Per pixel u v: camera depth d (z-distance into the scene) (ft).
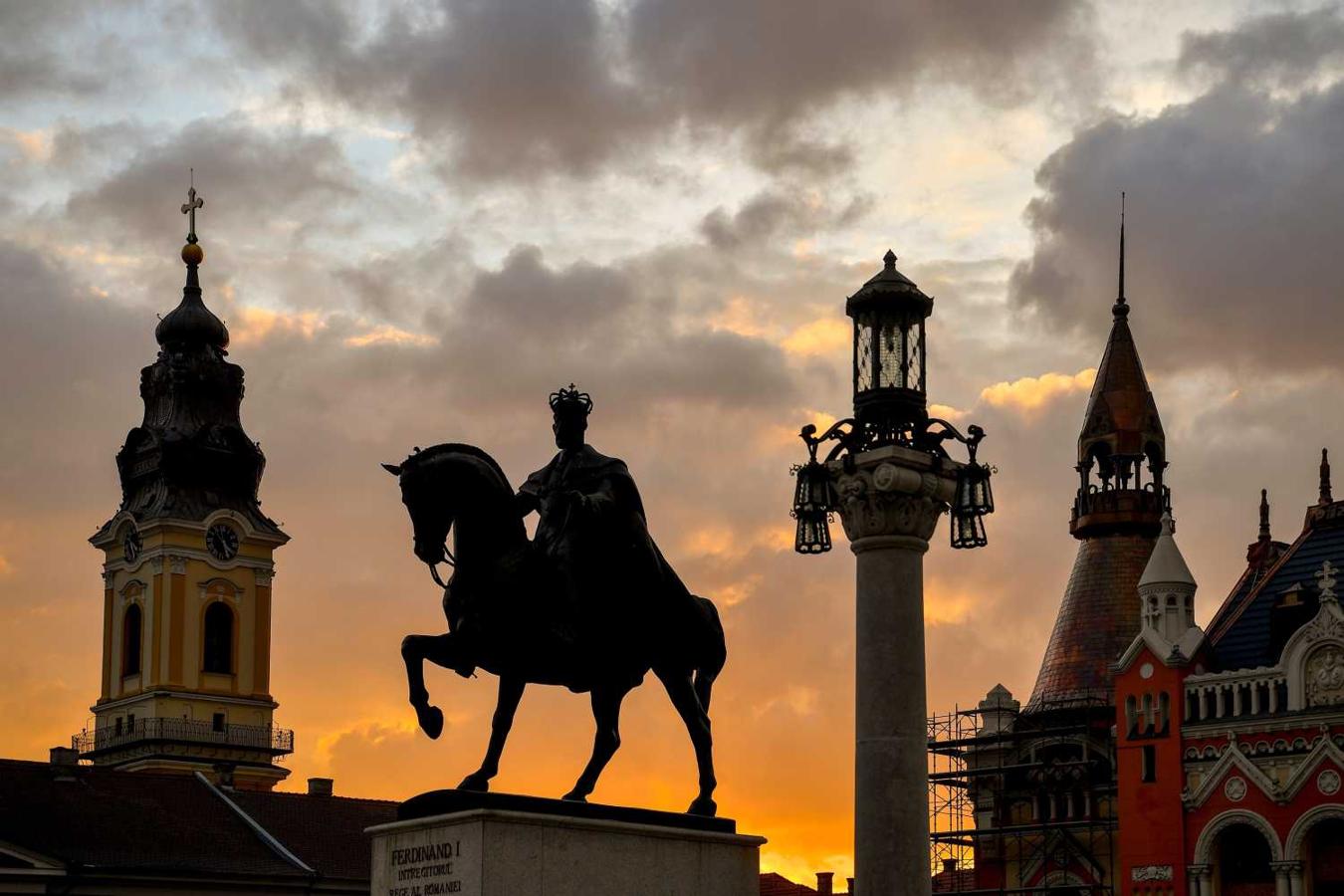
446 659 71.41
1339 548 281.95
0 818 277.03
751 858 74.90
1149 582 281.95
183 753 459.73
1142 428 331.77
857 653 91.86
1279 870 257.55
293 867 286.87
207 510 482.28
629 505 74.13
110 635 484.74
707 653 77.20
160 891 273.13
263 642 483.51
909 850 89.35
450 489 71.36
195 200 515.50
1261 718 263.49
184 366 495.00
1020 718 314.76
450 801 69.15
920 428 93.91
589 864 69.97
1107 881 293.23
